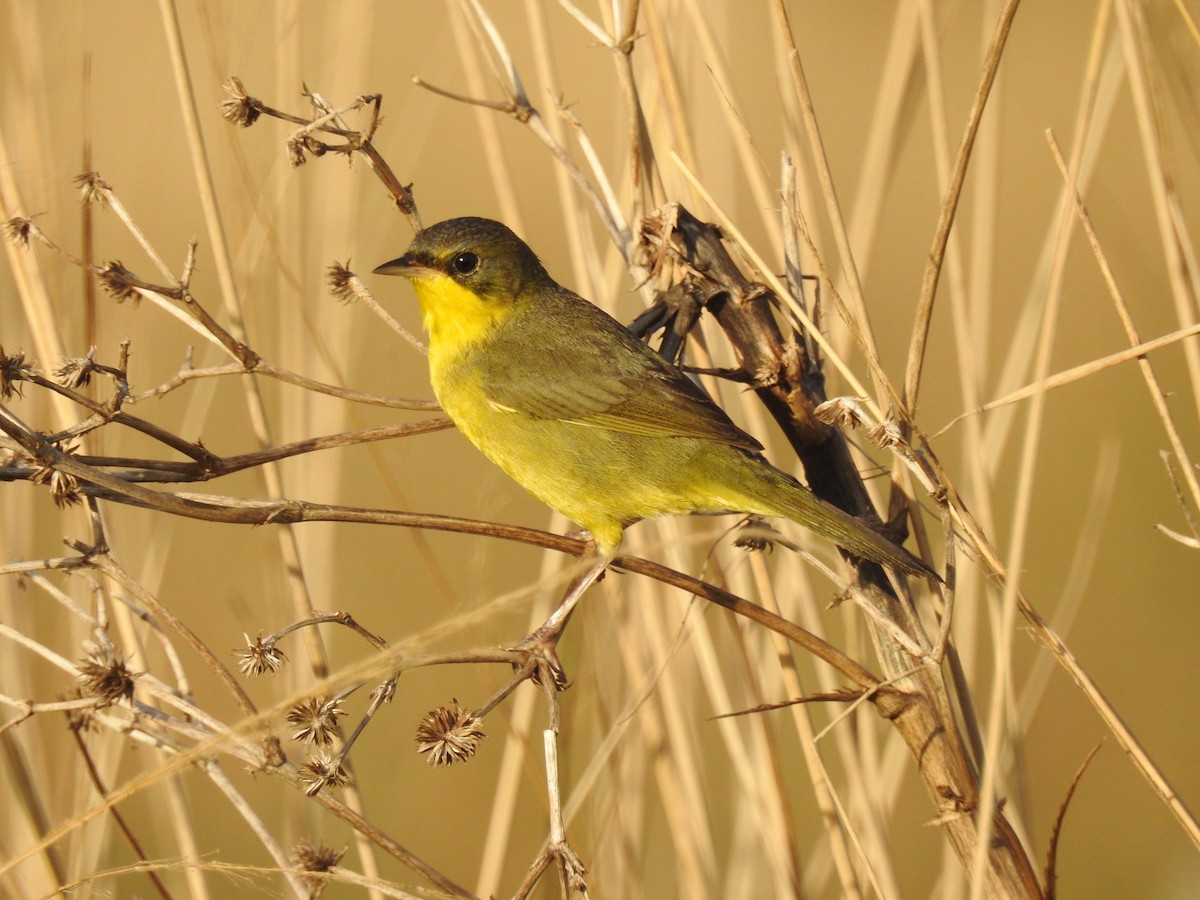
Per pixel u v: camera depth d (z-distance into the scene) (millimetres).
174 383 7508
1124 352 7125
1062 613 10086
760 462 8727
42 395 9688
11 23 9945
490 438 9484
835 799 7750
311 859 6766
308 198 11797
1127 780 14430
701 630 9711
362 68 11203
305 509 6891
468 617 5453
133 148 14867
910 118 10391
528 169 19578
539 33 10547
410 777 13508
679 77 10172
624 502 9188
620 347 9250
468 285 9477
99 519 6812
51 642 12266
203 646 6559
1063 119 22047
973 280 10477
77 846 8812
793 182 8391
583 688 9953
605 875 9625
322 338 11000
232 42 10867
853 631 9656
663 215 8266
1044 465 17094
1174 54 9609
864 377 16047
